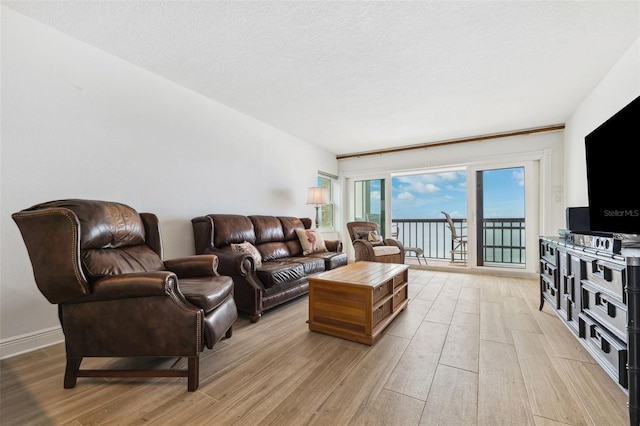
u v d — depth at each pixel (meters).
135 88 2.54
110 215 1.87
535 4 1.76
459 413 1.28
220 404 1.35
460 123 3.97
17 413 1.29
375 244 4.61
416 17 1.88
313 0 1.74
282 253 3.65
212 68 2.58
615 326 1.40
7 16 1.85
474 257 4.63
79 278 1.44
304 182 4.92
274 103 3.34
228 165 3.47
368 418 1.25
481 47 2.21
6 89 1.84
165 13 1.88
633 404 1.11
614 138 1.72
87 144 2.23
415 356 1.83
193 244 3.02
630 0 1.72
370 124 4.04
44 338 1.99
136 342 1.51
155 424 1.22
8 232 1.85
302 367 1.70
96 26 2.02
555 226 4.02
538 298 3.15
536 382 1.52
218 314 1.70
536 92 3.00
